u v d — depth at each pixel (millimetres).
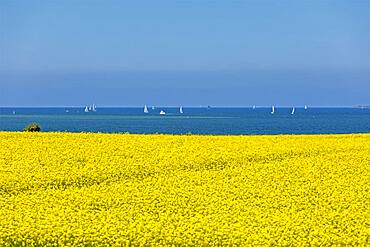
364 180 53406
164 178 52625
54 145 63344
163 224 40750
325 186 51219
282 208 45375
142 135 72125
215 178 52969
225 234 38500
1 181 50094
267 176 53969
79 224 40156
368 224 41875
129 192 48375
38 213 42375
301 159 60781
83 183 51156
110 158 58312
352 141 72188
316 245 37344
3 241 36750
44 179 51156
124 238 37375
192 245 37062
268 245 36688
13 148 61469
